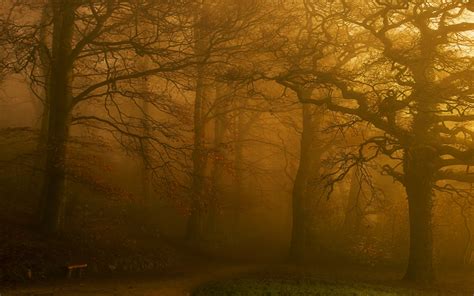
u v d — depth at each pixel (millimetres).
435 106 22188
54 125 23406
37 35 27031
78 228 25953
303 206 32375
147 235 31047
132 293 16922
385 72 24031
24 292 15508
